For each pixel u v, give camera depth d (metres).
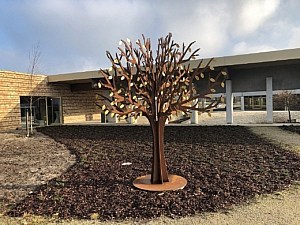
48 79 17.00
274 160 5.72
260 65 12.31
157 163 4.37
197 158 6.11
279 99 17.88
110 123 16.61
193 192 3.98
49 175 5.17
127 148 7.75
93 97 20.66
